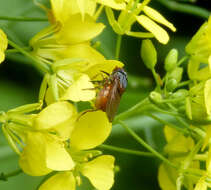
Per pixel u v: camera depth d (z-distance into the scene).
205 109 0.22
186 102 0.22
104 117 0.21
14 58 0.25
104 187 0.21
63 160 0.21
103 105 0.21
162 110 0.23
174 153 0.23
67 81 0.21
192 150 0.22
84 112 0.21
